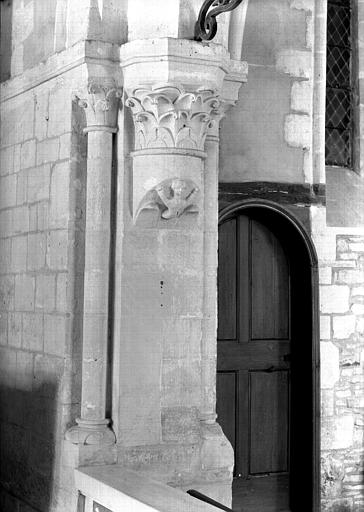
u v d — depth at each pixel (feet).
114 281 14.67
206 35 13.88
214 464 14.87
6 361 17.44
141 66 13.88
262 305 19.42
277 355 19.49
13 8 18.17
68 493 14.29
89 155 14.75
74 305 14.88
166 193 14.14
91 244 14.62
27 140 16.83
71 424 14.74
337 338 19.66
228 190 18.70
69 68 14.85
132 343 14.39
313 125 19.72
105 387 14.56
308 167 19.62
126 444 14.29
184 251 14.76
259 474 19.08
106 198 14.65
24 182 16.89
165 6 14.26
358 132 21.04
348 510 19.52
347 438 19.62
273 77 19.43
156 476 14.38
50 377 15.31
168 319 14.62
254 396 19.17
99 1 14.62
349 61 21.27
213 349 15.30
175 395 14.64
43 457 15.43
